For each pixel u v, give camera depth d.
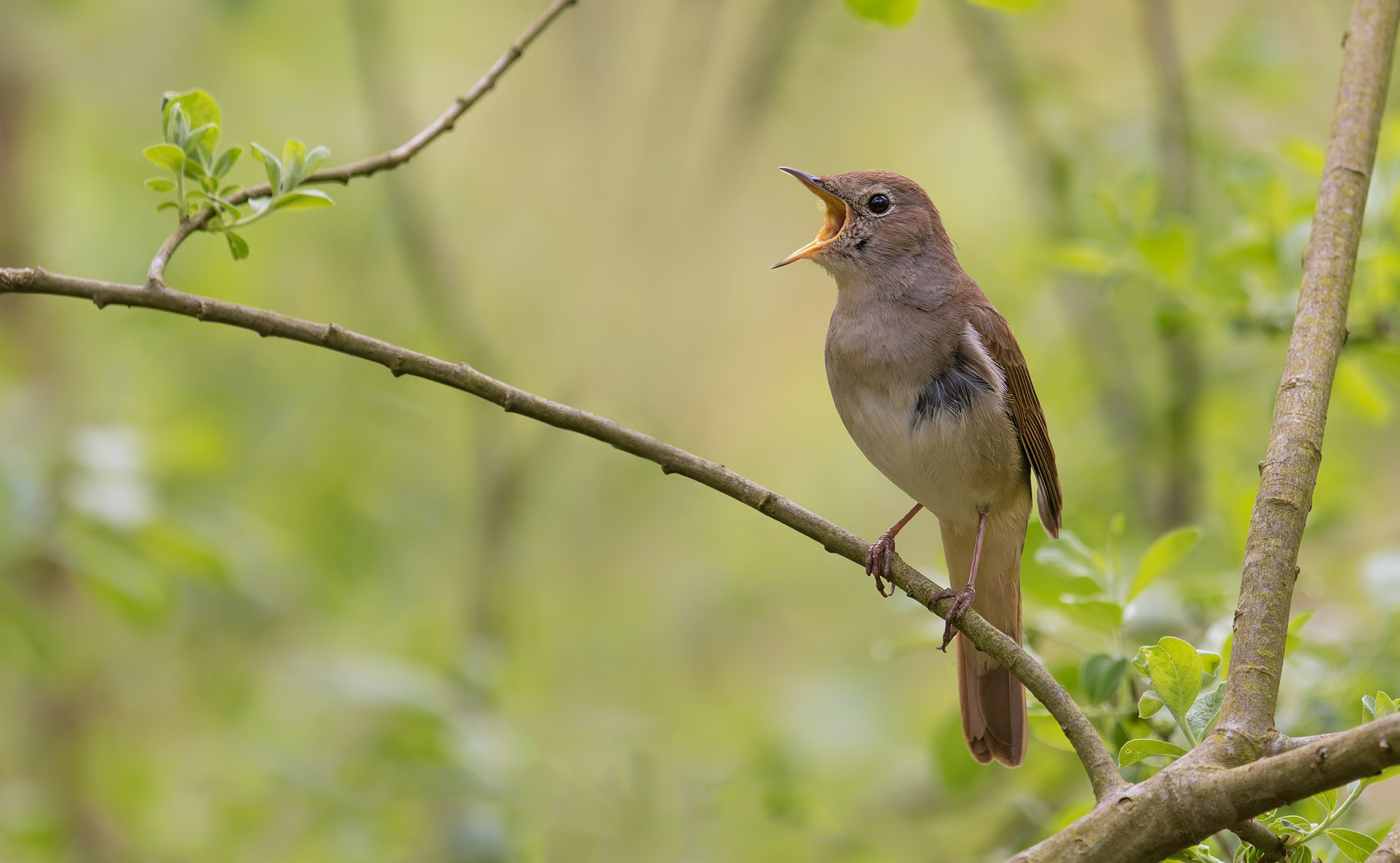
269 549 11.53
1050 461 7.19
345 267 13.19
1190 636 7.09
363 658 10.71
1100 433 11.80
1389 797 8.22
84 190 13.04
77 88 13.16
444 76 13.63
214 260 12.70
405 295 13.35
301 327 5.16
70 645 11.90
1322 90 12.96
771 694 12.55
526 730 9.82
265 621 12.30
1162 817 4.17
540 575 13.83
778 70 12.29
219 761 11.27
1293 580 4.80
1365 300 7.92
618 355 13.25
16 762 12.42
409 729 9.52
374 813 9.52
